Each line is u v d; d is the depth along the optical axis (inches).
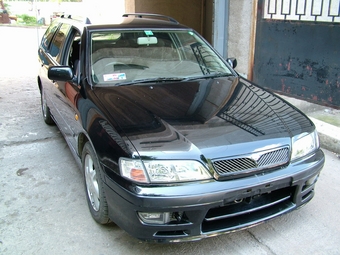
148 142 101.5
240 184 99.4
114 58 143.3
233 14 264.4
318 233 120.1
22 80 326.0
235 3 260.7
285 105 131.6
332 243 115.3
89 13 442.3
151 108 118.6
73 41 163.2
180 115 115.6
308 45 215.9
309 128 119.6
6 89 296.4
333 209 133.3
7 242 115.2
